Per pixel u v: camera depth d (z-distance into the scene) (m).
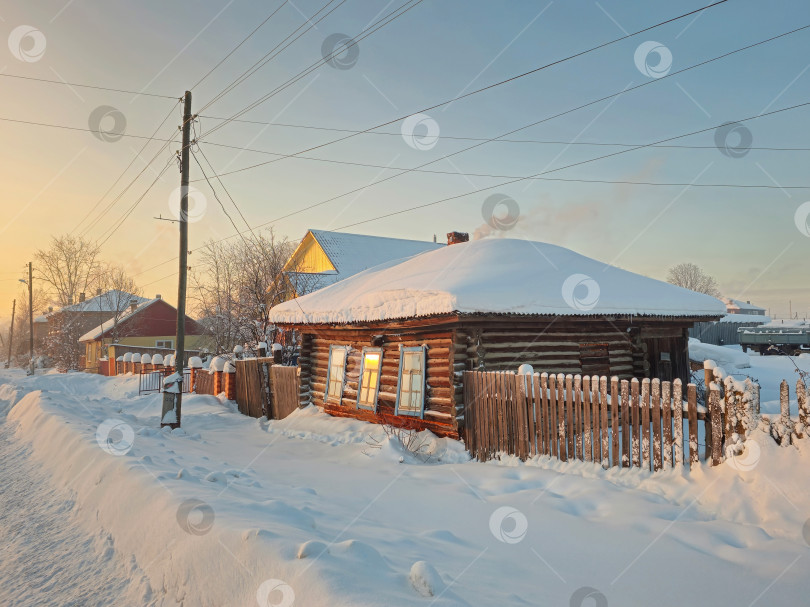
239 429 14.08
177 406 13.34
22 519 6.11
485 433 8.33
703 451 6.36
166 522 4.40
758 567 3.90
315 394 13.90
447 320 8.87
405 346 10.62
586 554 4.31
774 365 22.52
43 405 12.92
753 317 50.28
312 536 3.88
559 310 9.05
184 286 13.95
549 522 5.12
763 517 4.73
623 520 5.04
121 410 16.80
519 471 7.12
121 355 43.00
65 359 52.22
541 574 3.92
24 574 4.62
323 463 8.90
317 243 35.59
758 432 5.29
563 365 10.09
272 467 8.53
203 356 34.12
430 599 2.85
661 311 10.20
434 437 9.36
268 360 16.48
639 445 6.21
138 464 6.22
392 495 6.41
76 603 3.95
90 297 61.91
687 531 4.64
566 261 11.71
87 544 5.04
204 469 7.06
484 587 3.47
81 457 7.48
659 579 3.82
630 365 11.04
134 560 4.36
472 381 8.66
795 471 4.84
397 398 10.61
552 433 7.23
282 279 25.86
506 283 9.44
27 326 82.25
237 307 27.08
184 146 14.17
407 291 9.51
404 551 4.01
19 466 8.88
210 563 3.61
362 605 2.67
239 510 4.42
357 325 11.16
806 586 3.58
